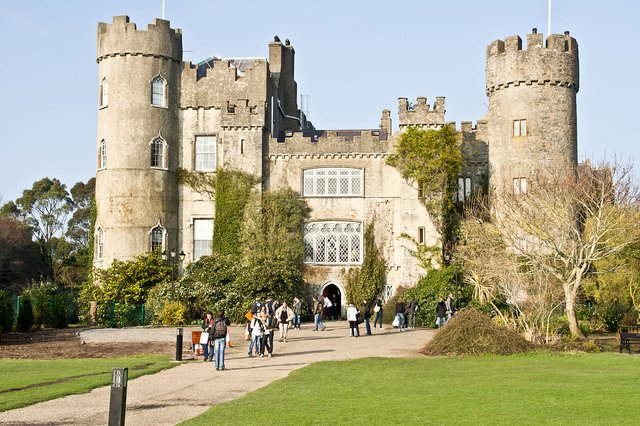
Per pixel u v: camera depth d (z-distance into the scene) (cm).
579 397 1717
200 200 5088
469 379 2050
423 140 4816
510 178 4756
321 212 5028
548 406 1608
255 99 5116
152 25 5022
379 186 5009
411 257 4838
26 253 7312
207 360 2578
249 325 2842
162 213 4981
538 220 3716
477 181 5047
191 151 5119
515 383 1953
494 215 4312
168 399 1783
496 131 4881
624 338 2850
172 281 4650
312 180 5062
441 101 4922
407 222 4862
